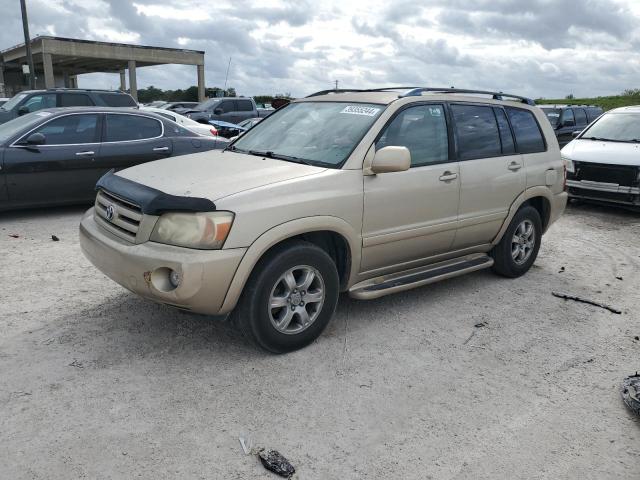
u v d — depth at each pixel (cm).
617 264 670
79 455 285
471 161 509
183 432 307
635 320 496
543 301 532
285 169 410
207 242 349
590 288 578
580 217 948
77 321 438
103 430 305
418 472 286
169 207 353
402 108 462
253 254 361
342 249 432
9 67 3850
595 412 346
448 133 496
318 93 552
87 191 819
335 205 403
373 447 304
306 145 456
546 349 430
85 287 511
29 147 762
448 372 387
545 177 589
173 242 354
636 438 322
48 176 779
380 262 455
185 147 898
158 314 456
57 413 318
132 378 358
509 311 503
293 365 385
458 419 333
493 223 541
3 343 397
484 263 541
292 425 319
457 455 301
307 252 390
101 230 405
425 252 490
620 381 386
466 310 501
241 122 2061
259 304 375
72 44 3059
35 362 372
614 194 937
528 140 584
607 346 440
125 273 367
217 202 355
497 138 546
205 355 393
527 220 587
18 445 290
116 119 845
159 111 1253
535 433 323
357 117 459
